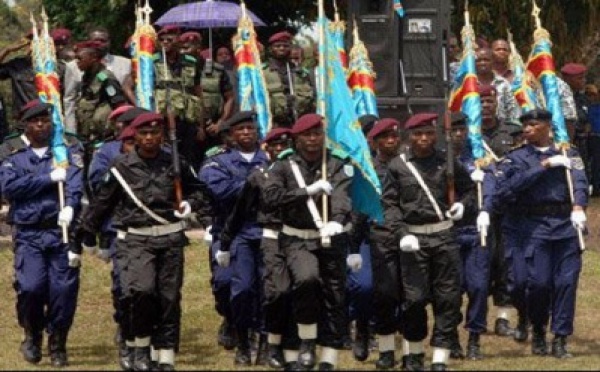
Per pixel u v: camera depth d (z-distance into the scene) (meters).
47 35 30.02
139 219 25.14
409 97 37.16
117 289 27.09
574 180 27.56
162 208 25.22
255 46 31.77
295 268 24.53
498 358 27.73
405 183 25.61
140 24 31.64
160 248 25.22
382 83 37.19
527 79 31.89
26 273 26.78
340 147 25.66
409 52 37.25
